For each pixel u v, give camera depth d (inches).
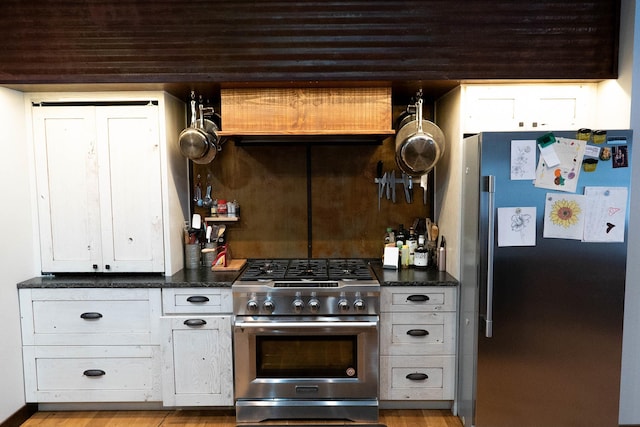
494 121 92.4
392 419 95.3
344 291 90.4
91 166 97.9
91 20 87.0
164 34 87.4
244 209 116.3
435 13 86.4
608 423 84.3
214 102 110.9
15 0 86.7
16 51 88.0
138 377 95.5
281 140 109.6
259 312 91.0
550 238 80.6
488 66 86.8
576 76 86.6
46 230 99.1
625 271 81.0
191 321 92.3
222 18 86.9
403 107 113.4
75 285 93.4
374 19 86.7
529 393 83.8
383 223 116.3
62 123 97.0
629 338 87.7
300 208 116.3
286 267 106.6
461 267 93.7
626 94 84.5
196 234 111.2
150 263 100.0
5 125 90.4
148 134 97.3
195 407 96.9
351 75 87.6
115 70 88.3
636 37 82.6
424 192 114.7
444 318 94.4
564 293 81.4
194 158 100.9
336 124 94.4
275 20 86.8
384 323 94.3
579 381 83.4
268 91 94.3
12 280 92.1
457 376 95.4
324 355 93.1
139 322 94.3
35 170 98.0
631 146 78.9
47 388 95.4
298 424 92.5
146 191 98.7
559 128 92.3
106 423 93.7
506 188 80.1
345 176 115.4
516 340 82.5
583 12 85.6
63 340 94.6
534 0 85.5
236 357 92.0
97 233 99.2
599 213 79.7
